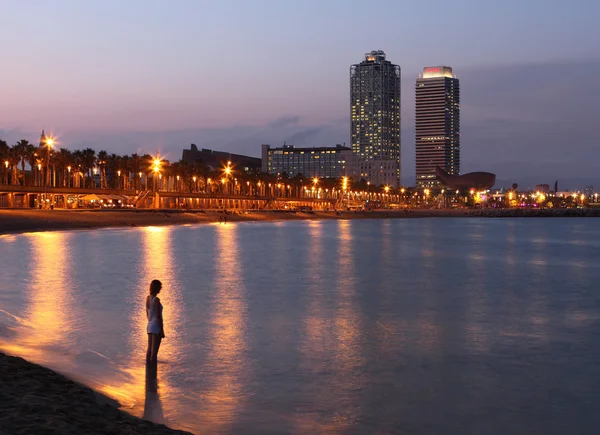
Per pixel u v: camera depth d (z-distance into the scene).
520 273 49.91
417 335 23.28
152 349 17.42
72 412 11.89
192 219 164.25
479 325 25.64
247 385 16.16
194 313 27.47
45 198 150.62
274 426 13.23
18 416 11.12
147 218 146.25
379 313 28.33
